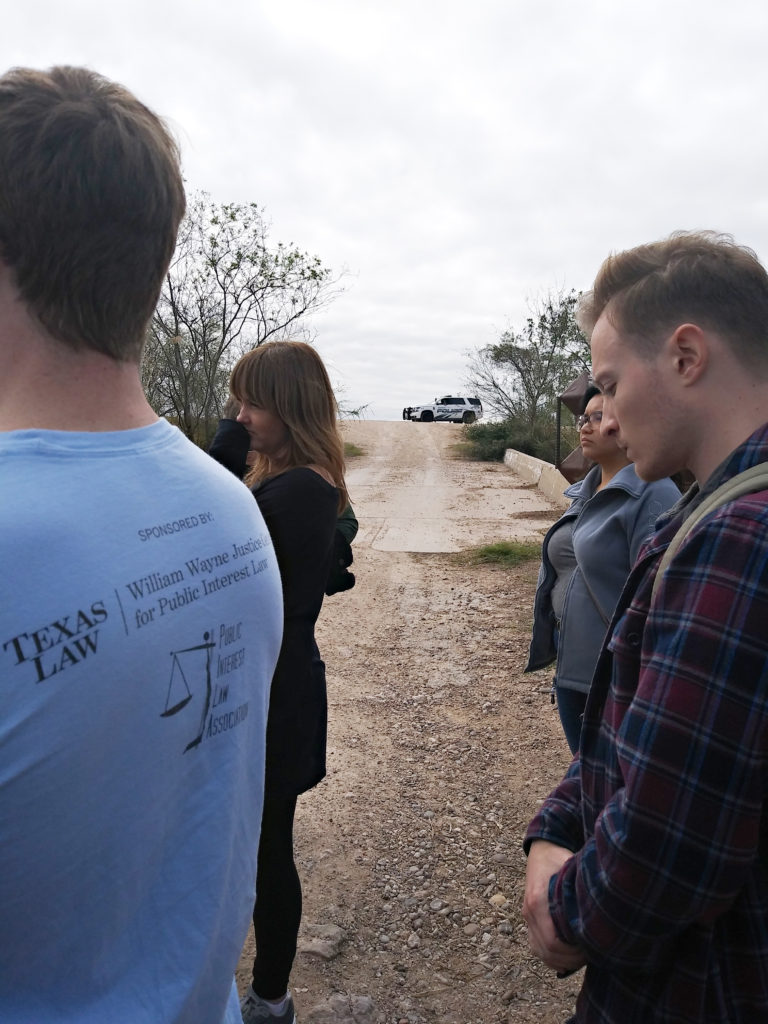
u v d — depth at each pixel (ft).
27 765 2.32
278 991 7.07
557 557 9.62
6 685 2.29
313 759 7.00
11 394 2.77
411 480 59.82
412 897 9.53
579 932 3.43
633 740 3.24
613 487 8.38
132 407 2.97
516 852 10.45
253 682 3.26
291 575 6.73
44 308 2.70
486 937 8.83
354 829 11.00
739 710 3.01
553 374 75.31
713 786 3.04
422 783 12.33
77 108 2.68
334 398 7.70
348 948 8.65
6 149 2.61
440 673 17.31
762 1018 3.28
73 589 2.41
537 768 12.80
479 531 35.55
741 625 3.02
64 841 2.43
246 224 52.75
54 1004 2.56
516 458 66.74
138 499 2.74
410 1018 7.66
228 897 3.16
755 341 3.50
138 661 2.56
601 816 3.47
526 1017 7.70
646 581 3.66
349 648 19.12
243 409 7.49
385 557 29.91
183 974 2.90
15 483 2.47
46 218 2.63
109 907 2.61
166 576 2.73
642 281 3.70
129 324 2.88
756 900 3.32
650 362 3.67
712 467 3.61
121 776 2.55
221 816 3.05
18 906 2.40
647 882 3.13
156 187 2.86
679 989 3.36
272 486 6.88
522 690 16.16
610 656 3.98
